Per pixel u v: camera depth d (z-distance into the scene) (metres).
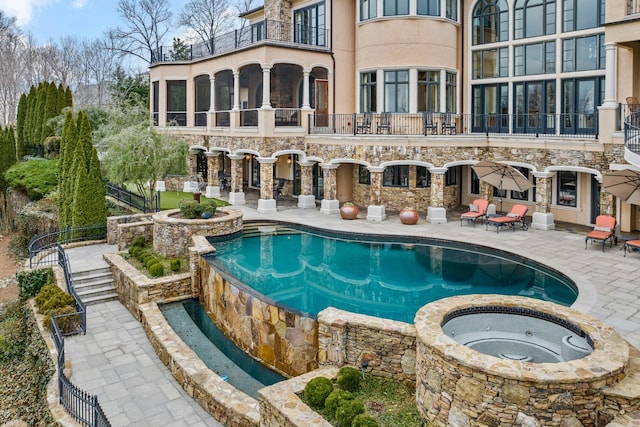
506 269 15.79
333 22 25.64
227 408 9.15
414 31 23.64
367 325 9.33
